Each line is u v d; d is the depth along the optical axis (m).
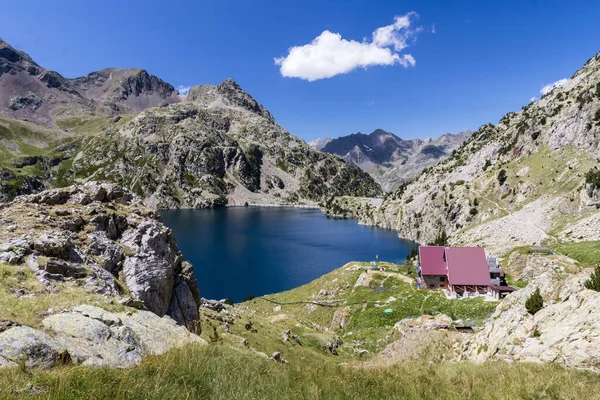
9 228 26.48
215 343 22.83
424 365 26.44
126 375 13.29
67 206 33.84
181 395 12.87
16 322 15.38
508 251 101.31
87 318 17.80
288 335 54.94
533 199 157.62
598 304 23.95
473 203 189.75
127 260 30.94
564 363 21.97
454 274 78.06
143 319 21.42
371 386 17.89
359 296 85.81
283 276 149.38
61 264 23.97
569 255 87.31
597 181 126.81
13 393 10.52
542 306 29.09
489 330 32.66
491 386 17.83
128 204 39.97
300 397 15.22
